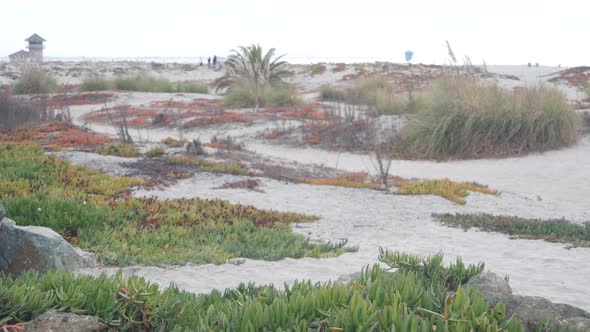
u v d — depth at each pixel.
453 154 22.14
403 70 64.12
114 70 72.94
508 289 4.68
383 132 25.19
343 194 15.37
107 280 4.08
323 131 26.70
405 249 9.66
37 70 44.38
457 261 5.32
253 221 11.71
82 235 8.98
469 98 22.77
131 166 17.38
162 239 9.30
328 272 7.82
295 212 13.17
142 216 10.99
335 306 3.44
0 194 11.52
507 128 22.12
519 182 17.94
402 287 3.86
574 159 20.48
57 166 15.32
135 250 8.49
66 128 23.84
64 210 9.84
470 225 11.74
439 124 22.33
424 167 20.77
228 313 3.59
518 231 11.07
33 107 27.23
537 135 22.12
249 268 7.92
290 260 8.55
